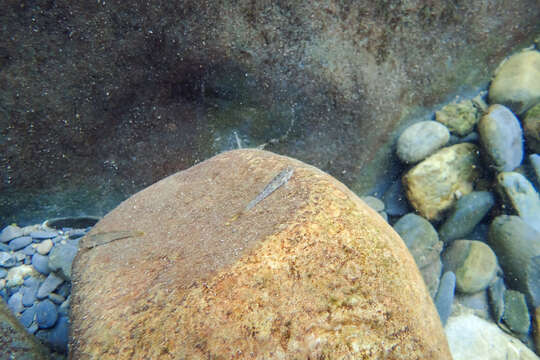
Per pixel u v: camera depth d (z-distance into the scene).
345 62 3.19
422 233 3.08
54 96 2.52
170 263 1.46
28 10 2.30
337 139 3.40
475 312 2.80
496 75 3.82
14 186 2.61
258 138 3.28
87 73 2.57
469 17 3.48
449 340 2.55
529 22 3.72
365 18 3.14
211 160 2.15
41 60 2.42
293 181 1.58
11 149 2.51
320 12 2.98
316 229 1.28
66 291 2.32
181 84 2.88
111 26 2.53
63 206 2.82
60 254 2.41
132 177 2.95
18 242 2.58
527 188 3.13
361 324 1.12
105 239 1.84
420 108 3.69
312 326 1.10
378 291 1.19
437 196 3.27
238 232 1.43
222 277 1.21
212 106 3.05
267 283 1.18
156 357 1.10
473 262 2.90
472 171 3.37
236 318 1.12
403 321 1.16
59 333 2.09
